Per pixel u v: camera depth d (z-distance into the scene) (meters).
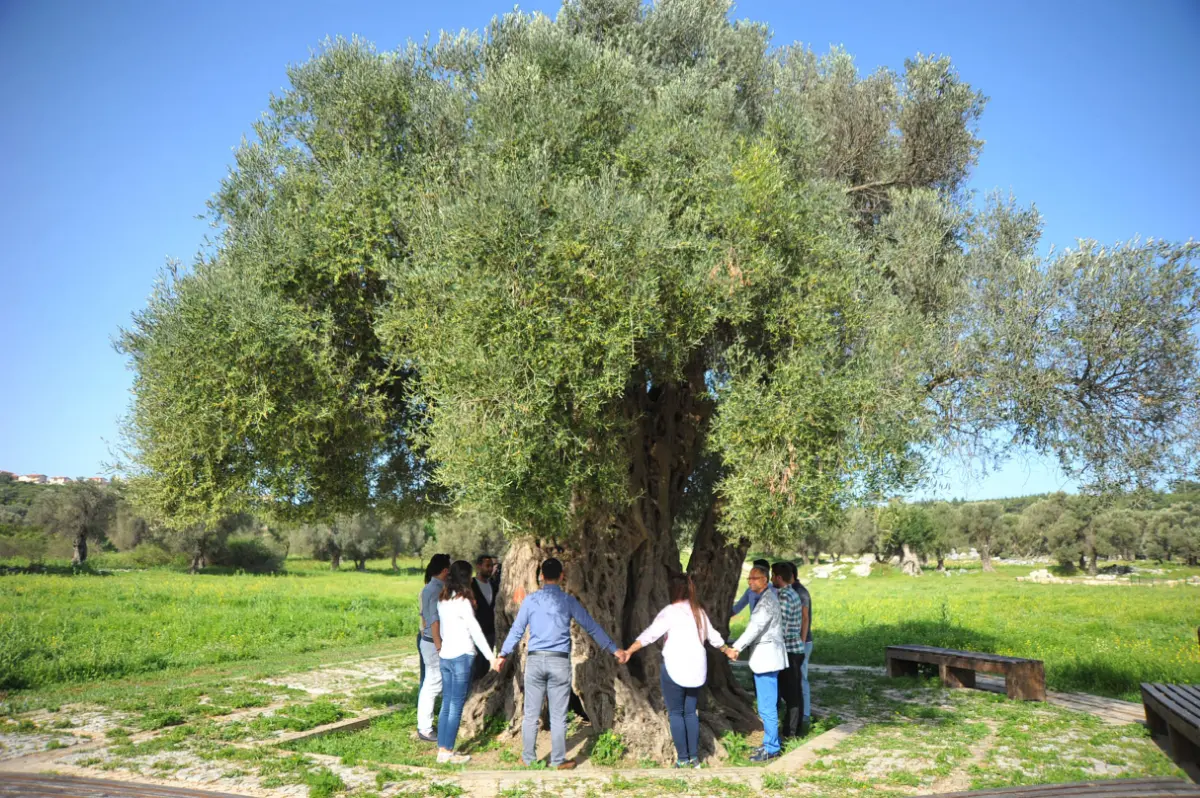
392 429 9.86
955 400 8.98
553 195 7.17
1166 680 13.05
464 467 6.59
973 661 12.33
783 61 11.77
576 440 6.89
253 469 8.76
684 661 7.86
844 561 87.62
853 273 8.16
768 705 8.23
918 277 9.66
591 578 9.37
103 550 72.75
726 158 8.13
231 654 16.97
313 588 38.78
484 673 10.25
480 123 8.52
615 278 6.86
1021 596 34.56
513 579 9.76
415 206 8.42
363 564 75.69
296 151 9.26
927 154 11.18
